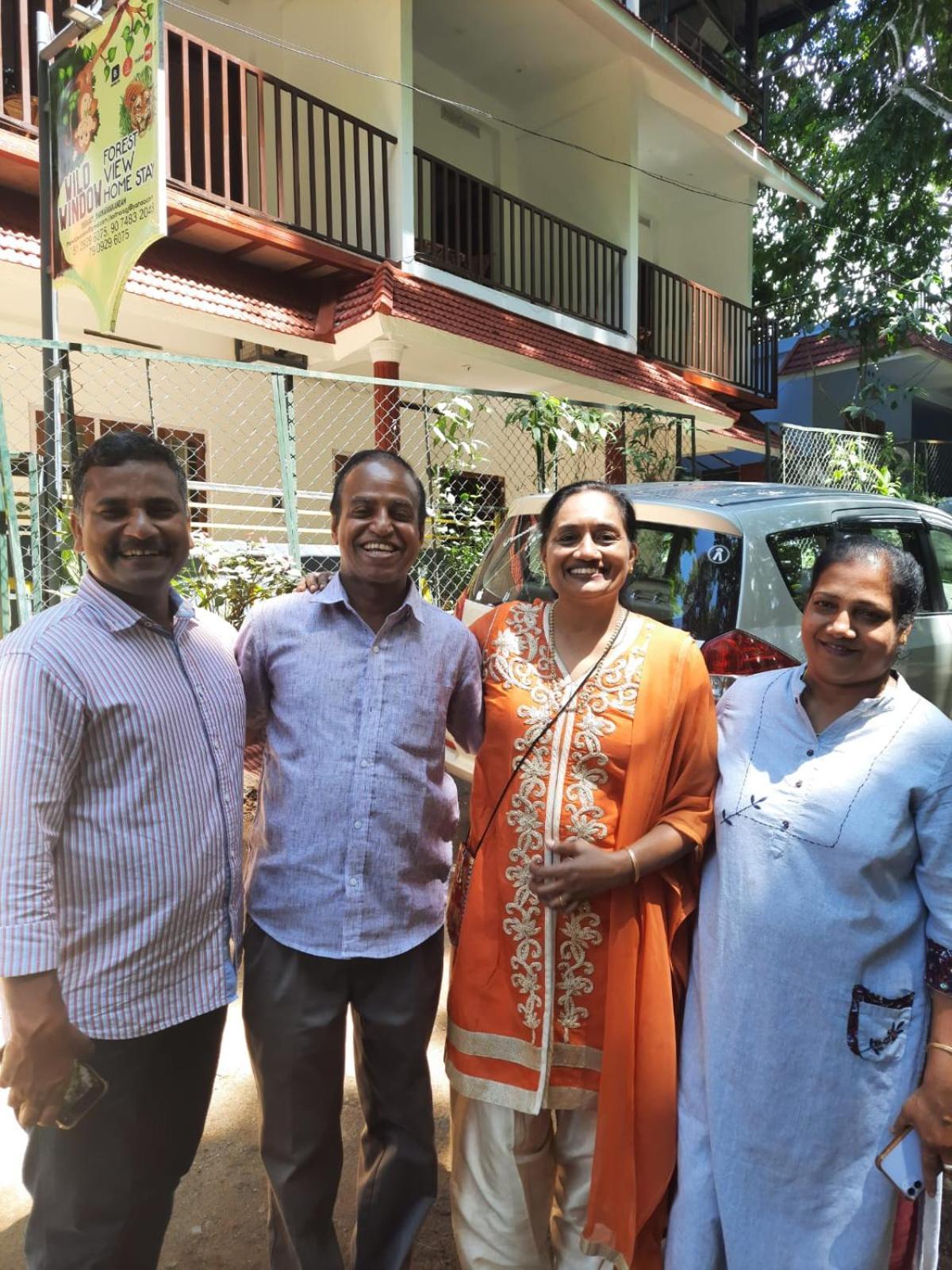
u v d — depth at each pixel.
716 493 3.71
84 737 1.45
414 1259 2.07
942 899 1.48
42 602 4.44
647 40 9.13
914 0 11.59
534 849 1.75
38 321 6.45
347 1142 2.45
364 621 1.79
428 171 9.53
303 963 1.71
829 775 1.56
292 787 1.72
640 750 1.71
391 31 7.45
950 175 12.84
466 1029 1.79
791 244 13.92
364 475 1.74
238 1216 2.17
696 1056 1.71
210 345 7.43
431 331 7.19
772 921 1.56
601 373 8.88
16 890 1.33
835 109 13.98
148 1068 1.55
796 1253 1.53
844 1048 1.51
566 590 1.77
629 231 9.87
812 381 15.48
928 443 12.62
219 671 1.66
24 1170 1.60
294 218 7.56
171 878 1.52
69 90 4.22
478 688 1.89
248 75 7.85
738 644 3.10
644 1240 1.73
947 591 4.49
